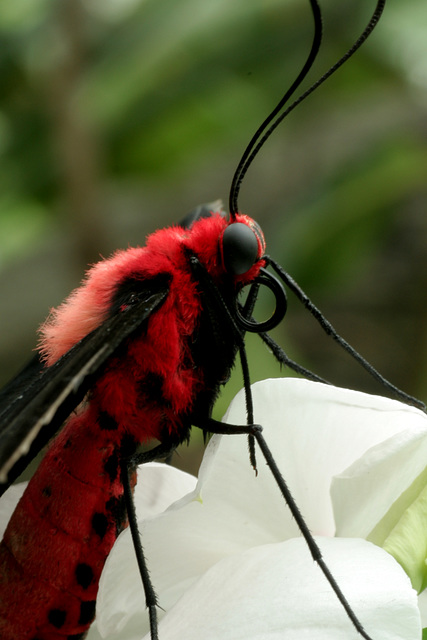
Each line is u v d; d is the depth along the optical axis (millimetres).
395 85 280
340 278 279
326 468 188
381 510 187
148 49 260
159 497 195
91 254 280
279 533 190
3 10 263
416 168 279
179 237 196
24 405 188
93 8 262
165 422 195
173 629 185
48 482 193
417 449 186
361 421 187
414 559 186
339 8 260
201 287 195
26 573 193
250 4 260
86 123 265
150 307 193
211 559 191
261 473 189
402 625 181
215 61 264
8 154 279
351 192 277
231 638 183
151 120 271
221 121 288
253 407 188
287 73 278
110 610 190
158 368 194
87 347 189
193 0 261
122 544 189
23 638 193
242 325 197
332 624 182
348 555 184
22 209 281
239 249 194
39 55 263
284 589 183
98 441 193
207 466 186
